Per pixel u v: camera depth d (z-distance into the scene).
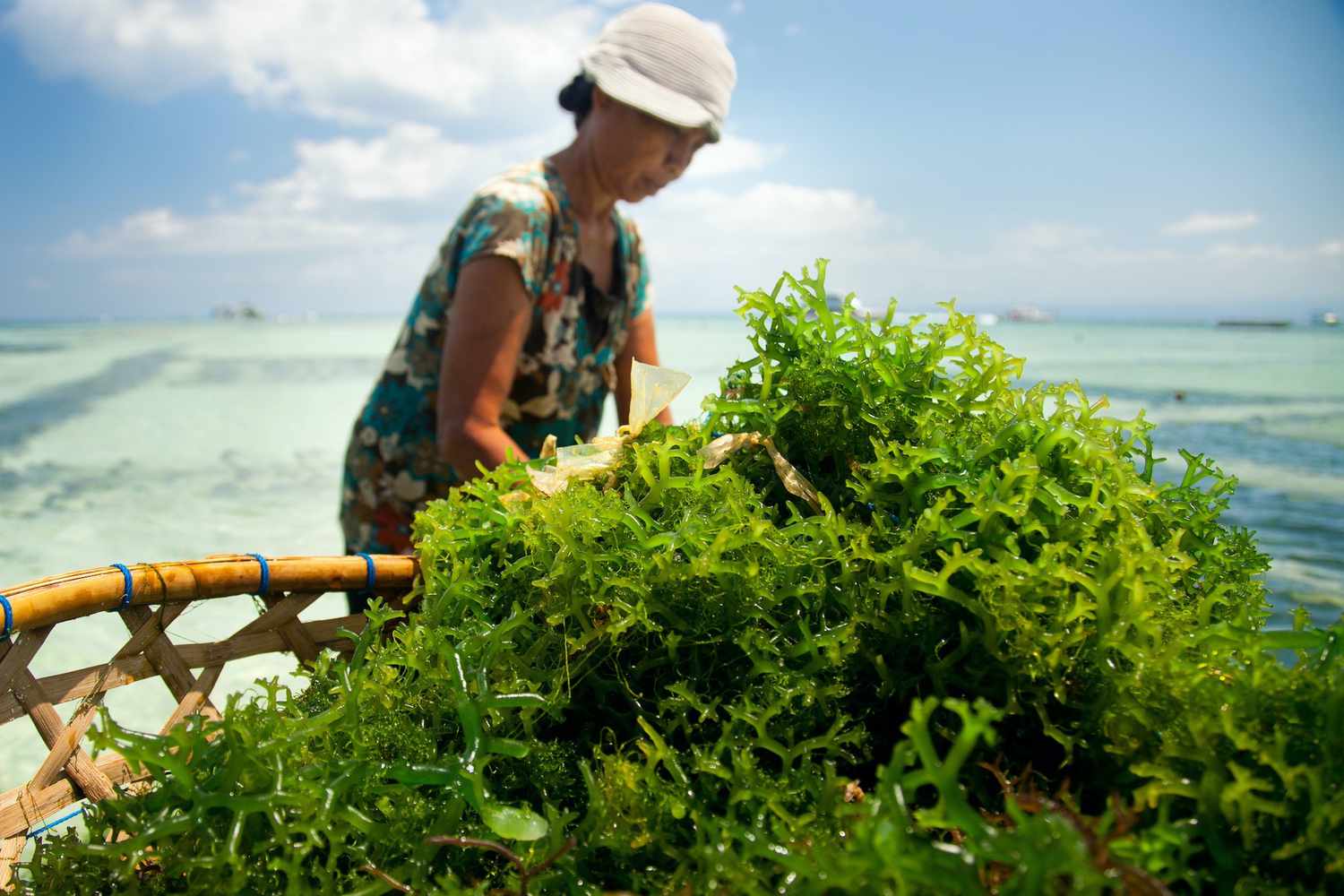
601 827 0.85
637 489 1.22
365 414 2.65
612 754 1.01
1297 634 0.85
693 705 0.95
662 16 2.44
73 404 14.25
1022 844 0.58
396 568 1.49
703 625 1.01
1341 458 6.32
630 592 1.03
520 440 2.71
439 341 2.50
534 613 1.07
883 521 1.06
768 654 0.99
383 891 0.83
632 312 3.00
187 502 6.47
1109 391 11.63
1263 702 0.79
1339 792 0.71
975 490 1.03
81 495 6.78
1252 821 0.73
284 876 0.87
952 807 0.62
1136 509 1.06
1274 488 5.31
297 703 1.08
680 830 0.87
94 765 1.24
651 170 2.60
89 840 0.95
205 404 14.18
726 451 1.22
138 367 23.97
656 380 1.32
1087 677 0.91
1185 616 0.95
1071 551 0.96
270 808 0.82
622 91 2.39
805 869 0.66
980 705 0.63
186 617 3.74
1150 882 0.60
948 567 0.93
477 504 1.25
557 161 2.60
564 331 2.58
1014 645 0.90
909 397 1.19
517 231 2.30
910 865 0.60
